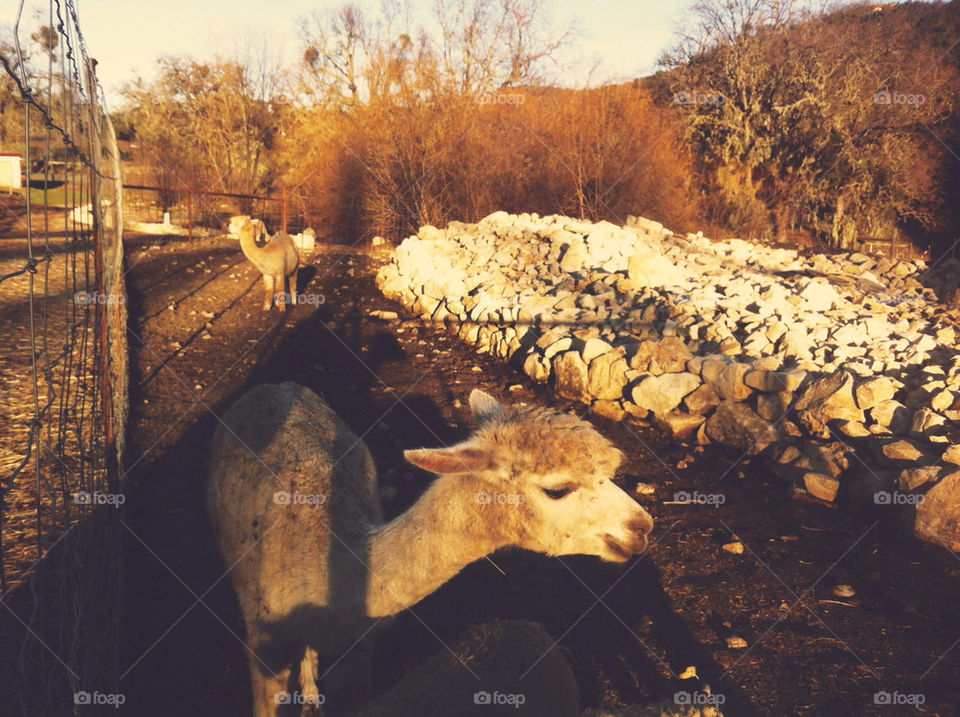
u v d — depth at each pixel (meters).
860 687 4.04
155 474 6.08
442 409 8.12
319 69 28.33
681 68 34.34
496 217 16.78
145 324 10.51
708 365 7.70
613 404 8.10
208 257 17.27
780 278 13.51
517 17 23.70
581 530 3.13
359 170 22.48
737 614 4.70
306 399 4.37
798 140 30.75
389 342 10.79
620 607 4.77
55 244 15.53
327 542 3.30
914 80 30.56
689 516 5.91
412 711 2.62
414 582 3.19
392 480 6.35
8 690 3.49
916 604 4.74
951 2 34.97
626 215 21.19
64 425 3.89
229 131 32.22
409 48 23.62
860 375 7.46
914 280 14.52
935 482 5.48
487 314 10.81
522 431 3.14
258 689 3.44
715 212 31.00
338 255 19.05
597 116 21.22
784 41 32.47
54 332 9.14
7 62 2.50
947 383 6.97
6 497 5.16
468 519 3.15
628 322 9.66
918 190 30.61
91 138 5.97
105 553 4.38
